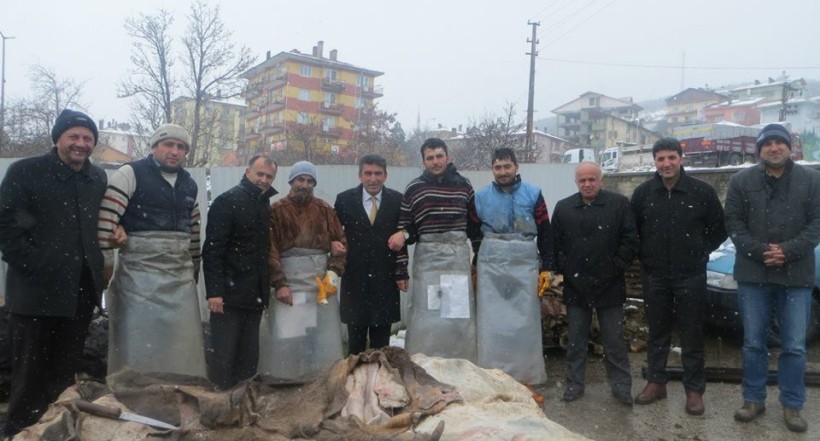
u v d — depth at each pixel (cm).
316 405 326
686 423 464
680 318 484
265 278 459
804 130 5938
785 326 450
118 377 360
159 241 427
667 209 483
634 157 3253
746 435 442
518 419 304
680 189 479
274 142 4184
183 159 443
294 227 477
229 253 453
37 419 400
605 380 564
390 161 3569
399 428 305
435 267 514
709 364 603
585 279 499
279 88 5016
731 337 698
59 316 394
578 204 507
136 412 322
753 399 468
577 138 7738
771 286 452
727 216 464
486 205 529
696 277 478
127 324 420
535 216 526
